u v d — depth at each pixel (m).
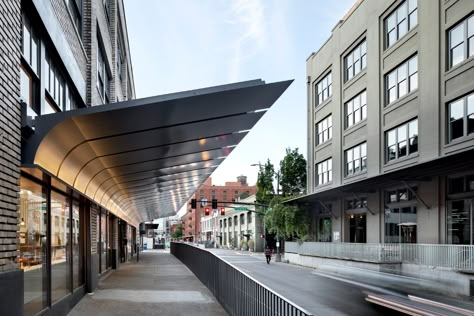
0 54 5.66
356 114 29.97
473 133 18.83
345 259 26.14
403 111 24.08
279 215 35.66
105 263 21.45
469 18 19.53
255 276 23.88
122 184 16.94
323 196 31.06
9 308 5.67
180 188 24.19
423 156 21.88
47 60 9.59
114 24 22.84
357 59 30.06
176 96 7.07
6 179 5.84
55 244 9.83
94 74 15.27
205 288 15.13
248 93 7.70
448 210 20.17
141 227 65.25
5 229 5.81
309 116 37.91
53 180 8.52
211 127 9.98
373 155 26.73
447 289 12.86
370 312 12.04
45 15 8.57
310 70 38.03
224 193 133.12
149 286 15.74
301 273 26.06
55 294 9.68
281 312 5.38
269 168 50.97
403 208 23.83
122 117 7.54
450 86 20.34
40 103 8.66
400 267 19.95
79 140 8.34
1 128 5.65
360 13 29.27
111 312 10.47
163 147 11.23
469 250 16.81
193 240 143.62
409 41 23.73
